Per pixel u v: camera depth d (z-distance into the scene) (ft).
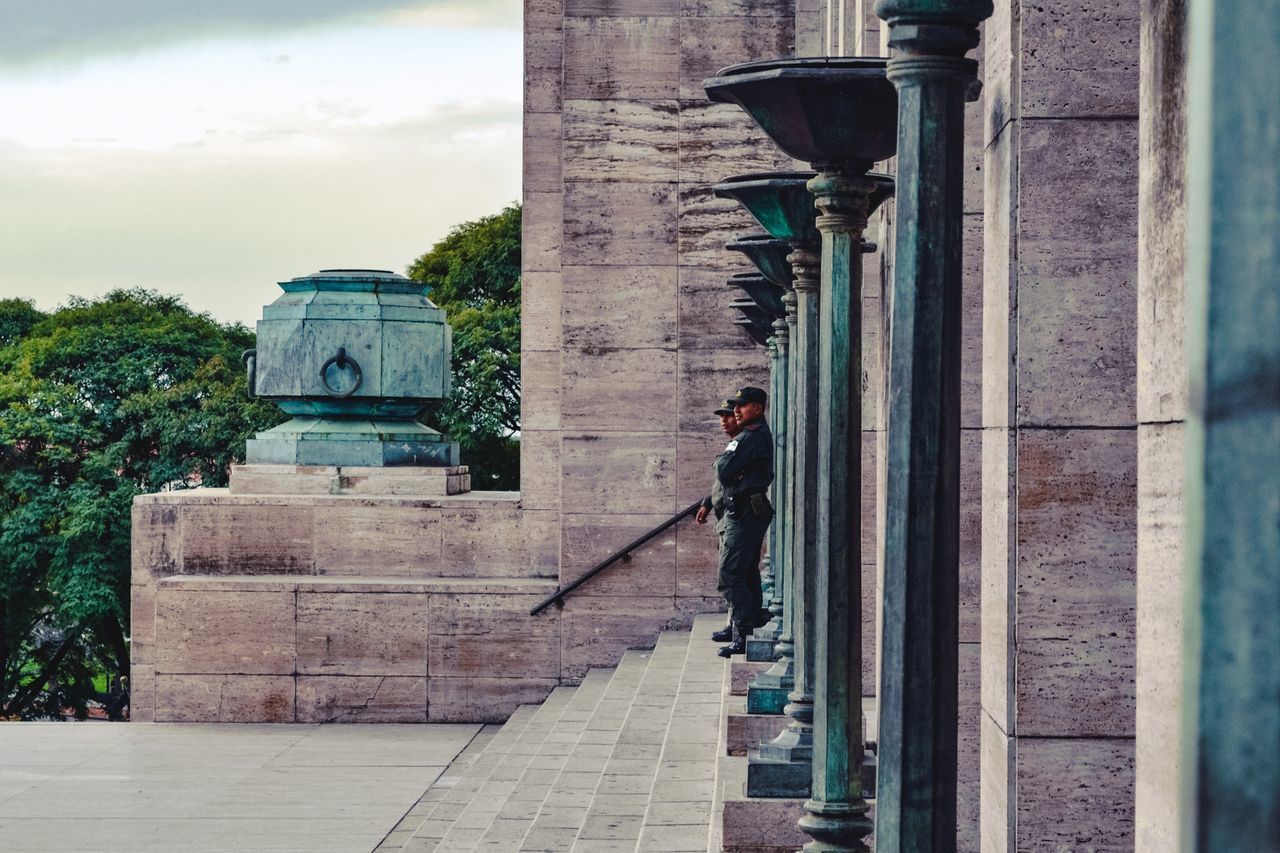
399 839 39.81
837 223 18.97
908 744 10.83
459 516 60.54
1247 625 3.15
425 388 63.31
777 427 39.45
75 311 147.43
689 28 59.52
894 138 18.57
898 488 10.89
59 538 120.67
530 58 62.39
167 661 58.39
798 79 17.80
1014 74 16.92
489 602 58.70
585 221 59.62
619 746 39.22
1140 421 10.96
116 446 122.52
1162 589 10.46
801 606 25.68
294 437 62.23
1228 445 3.20
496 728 57.47
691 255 59.57
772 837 25.04
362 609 58.44
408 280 64.49
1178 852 3.26
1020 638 16.80
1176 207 9.95
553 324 61.52
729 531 43.91
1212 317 3.24
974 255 24.12
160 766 49.80
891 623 10.89
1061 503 16.78
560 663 58.90
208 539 60.13
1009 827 16.85
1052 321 16.80
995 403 17.69
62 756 51.47
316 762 50.55
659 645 55.98
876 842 11.01
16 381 127.75
